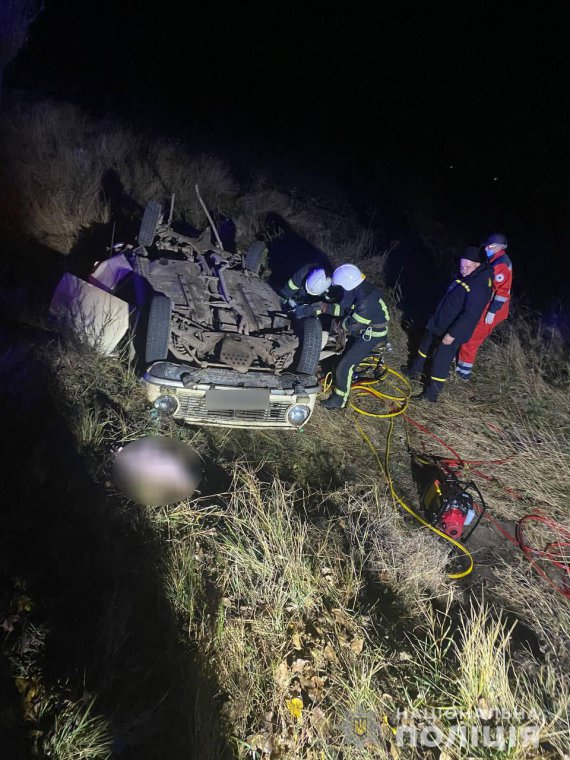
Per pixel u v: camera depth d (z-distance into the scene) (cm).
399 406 625
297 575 387
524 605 438
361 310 537
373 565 430
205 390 466
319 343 504
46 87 1152
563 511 537
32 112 908
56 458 413
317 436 550
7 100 930
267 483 475
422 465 557
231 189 978
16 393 436
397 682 356
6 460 391
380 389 644
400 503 502
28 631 307
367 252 922
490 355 734
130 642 328
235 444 509
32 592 327
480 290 574
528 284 1034
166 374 456
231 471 475
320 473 515
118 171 866
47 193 709
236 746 303
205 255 645
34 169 761
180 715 306
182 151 1025
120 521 392
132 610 342
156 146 987
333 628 375
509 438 615
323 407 581
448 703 346
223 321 524
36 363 478
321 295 607
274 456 513
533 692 363
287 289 599
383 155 1516
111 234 720
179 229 791
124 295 576
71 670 304
